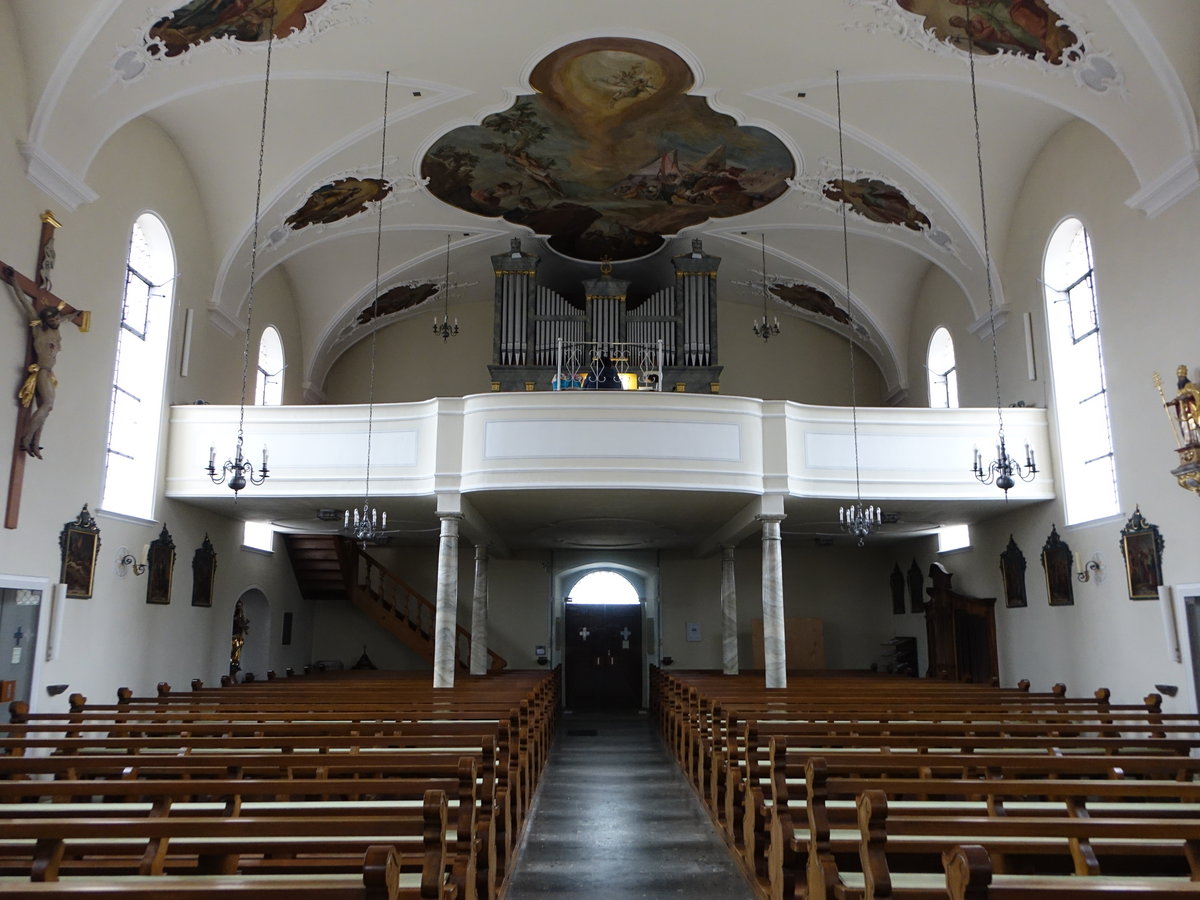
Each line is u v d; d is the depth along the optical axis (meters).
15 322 10.52
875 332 20.83
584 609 24.28
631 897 7.05
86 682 12.08
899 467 14.74
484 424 14.10
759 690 13.25
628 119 14.95
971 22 11.47
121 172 12.86
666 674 17.69
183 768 6.03
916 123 14.35
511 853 7.99
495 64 13.33
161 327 14.25
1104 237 13.17
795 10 12.04
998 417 14.88
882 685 14.34
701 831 9.24
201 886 3.21
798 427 14.73
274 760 6.10
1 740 7.52
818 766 5.27
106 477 13.04
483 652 19.44
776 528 14.48
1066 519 14.34
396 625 21.52
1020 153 14.85
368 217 17.53
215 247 15.69
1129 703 12.64
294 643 21.47
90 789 4.87
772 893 6.37
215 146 14.47
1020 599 15.98
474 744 7.30
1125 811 5.91
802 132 15.05
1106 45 10.89
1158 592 11.95
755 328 19.61
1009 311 15.90
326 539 21.00
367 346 22.92
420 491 14.17
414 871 5.43
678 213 18.50
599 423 13.98
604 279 19.81
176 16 10.79
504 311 19.36
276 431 14.49
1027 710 10.41
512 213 18.52
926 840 4.34
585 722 20.38
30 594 10.93
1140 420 12.36
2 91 10.19
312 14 11.59
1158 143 11.41
